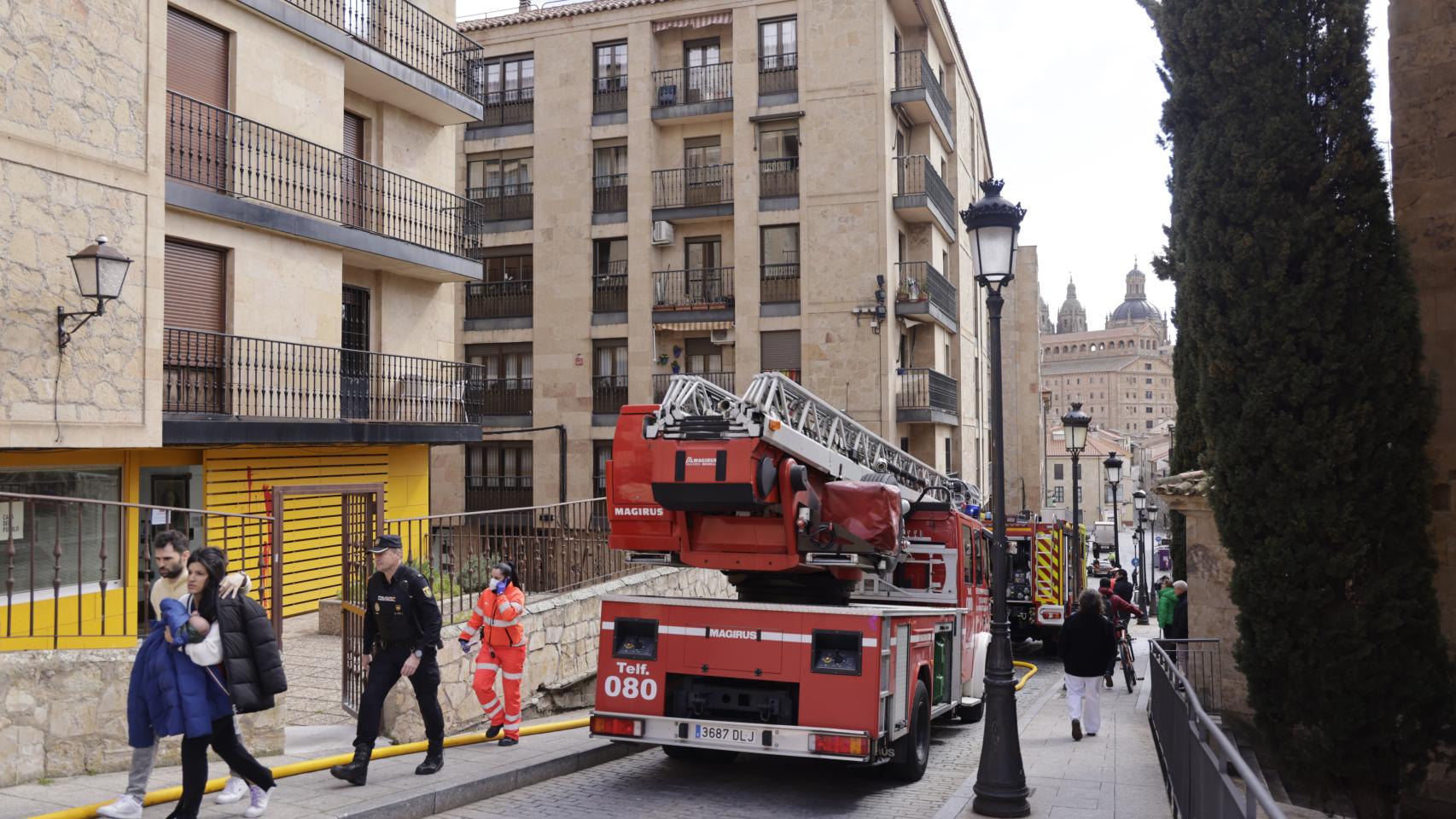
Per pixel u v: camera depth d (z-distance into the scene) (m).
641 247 30.42
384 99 20.64
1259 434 9.72
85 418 12.27
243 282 16.39
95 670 8.08
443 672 11.30
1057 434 118.81
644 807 8.83
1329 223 9.58
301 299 17.58
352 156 19.97
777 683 9.45
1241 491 9.83
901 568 13.12
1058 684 18.27
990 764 8.74
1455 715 9.37
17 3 11.54
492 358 32.47
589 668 14.52
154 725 6.59
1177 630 15.41
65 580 13.16
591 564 15.72
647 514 9.98
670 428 9.64
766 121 29.61
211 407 15.83
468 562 13.63
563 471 30.92
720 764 10.73
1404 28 10.59
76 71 12.20
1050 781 9.85
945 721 13.73
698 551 9.91
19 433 11.51
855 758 8.92
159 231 13.25
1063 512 68.88
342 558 11.40
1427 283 10.33
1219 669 12.85
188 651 6.54
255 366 15.98
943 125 33.06
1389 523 9.42
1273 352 9.66
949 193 33.84
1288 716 9.66
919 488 14.02
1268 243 9.70
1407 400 9.49
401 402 19.91
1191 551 13.19
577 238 31.09
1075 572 23.12
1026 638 23.03
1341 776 9.52
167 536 6.63
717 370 30.38
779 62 29.88
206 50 16.03
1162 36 10.66
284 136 17.28
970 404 37.19
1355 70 9.64
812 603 10.60
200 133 15.45
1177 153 10.78
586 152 31.06
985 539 14.30
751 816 8.69
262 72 16.86
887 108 29.06
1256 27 9.91
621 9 30.78
